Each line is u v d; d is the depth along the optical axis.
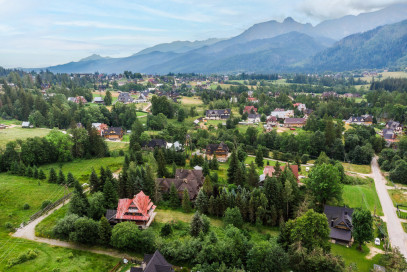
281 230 77.19
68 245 73.19
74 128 148.00
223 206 91.38
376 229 88.12
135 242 70.25
